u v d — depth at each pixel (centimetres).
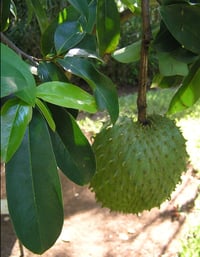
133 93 269
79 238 151
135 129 64
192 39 50
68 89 36
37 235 39
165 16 50
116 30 57
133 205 67
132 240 147
